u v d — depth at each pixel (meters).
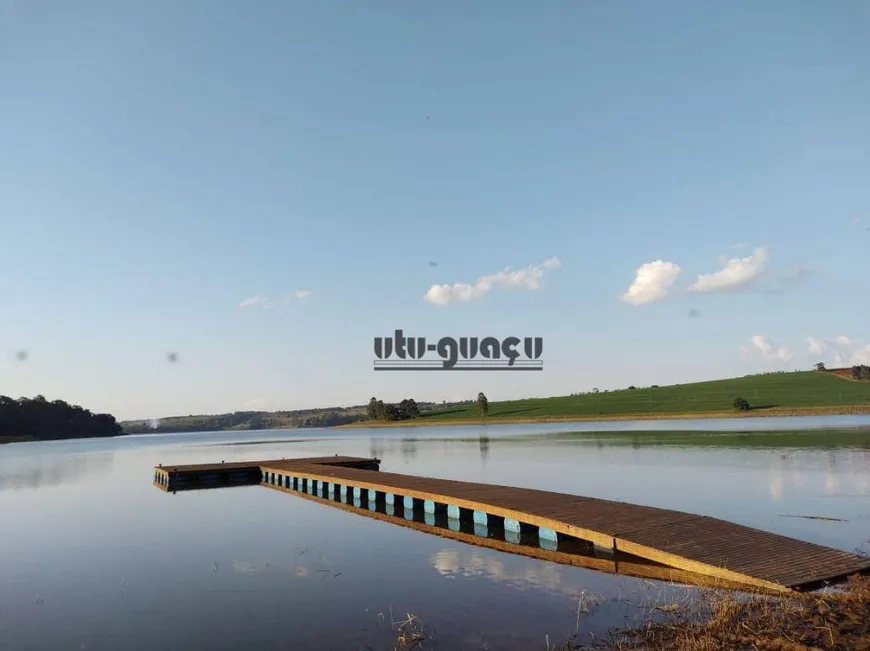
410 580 13.32
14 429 139.12
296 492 30.88
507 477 30.88
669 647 8.56
